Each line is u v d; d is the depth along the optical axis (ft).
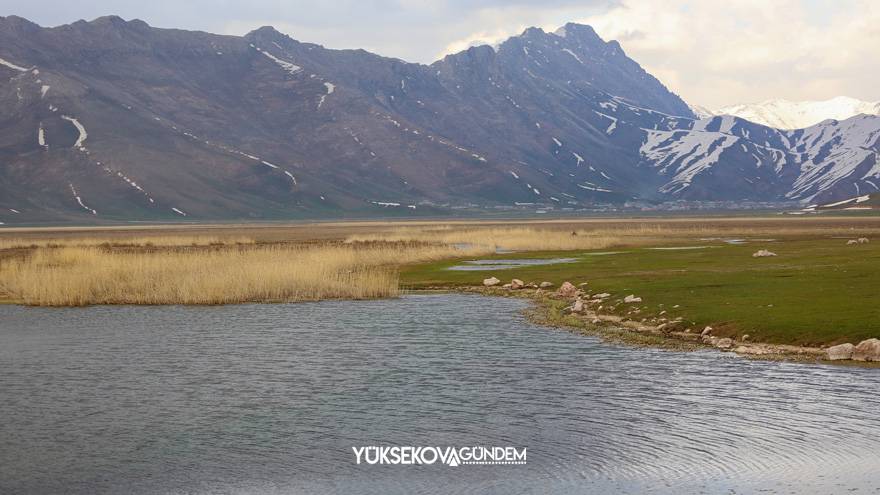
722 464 67.36
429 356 111.45
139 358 112.47
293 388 93.81
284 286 182.91
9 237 551.18
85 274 189.06
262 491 63.41
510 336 127.03
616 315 145.79
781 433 74.69
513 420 79.92
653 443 72.59
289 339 126.31
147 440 75.41
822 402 84.53
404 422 79.87
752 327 119.85
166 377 100.37
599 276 197.77
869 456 68.44
